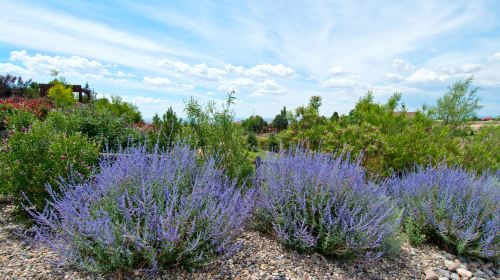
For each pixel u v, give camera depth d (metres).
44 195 3.92
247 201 3.48
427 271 3.30
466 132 10.42
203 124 5.27
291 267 3.03
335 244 3.23
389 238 3.44
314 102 7.82
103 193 3.13
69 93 17.16
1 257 3.04
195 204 3.00
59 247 2.72
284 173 3.72
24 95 20.08
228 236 3.01
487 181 4.75
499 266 3.77
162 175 3.21
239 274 2.84
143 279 2.68
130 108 17.94
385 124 7.97
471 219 3.96
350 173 3.71
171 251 2.68
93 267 2.68
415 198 4.44
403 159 6.36
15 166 3.96
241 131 5.48
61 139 4.43
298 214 3.36
